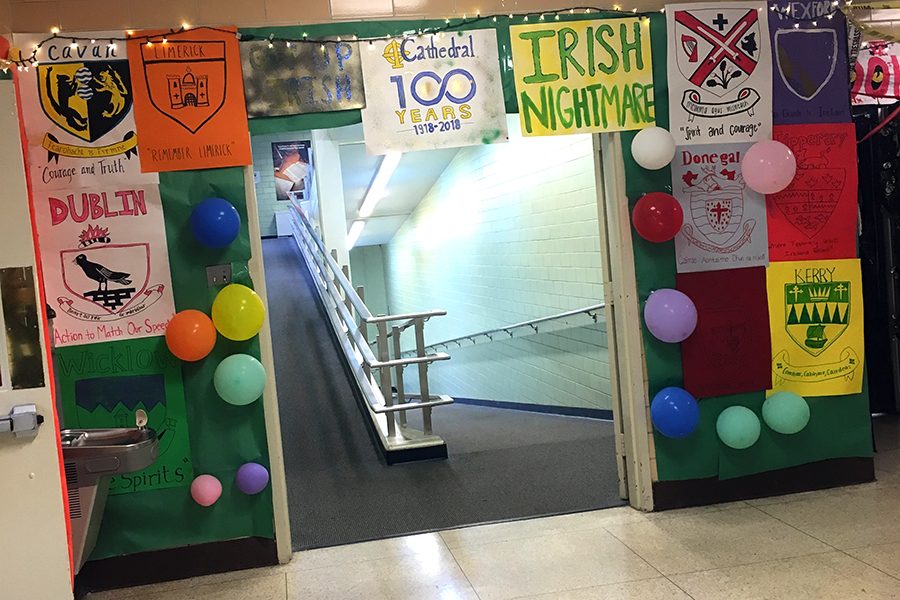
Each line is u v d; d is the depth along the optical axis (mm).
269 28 3281
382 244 12438
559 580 2957
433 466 4680
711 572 2932
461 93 3422
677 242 3580
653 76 3547
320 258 7285
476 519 3703
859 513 3414
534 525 3562
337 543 3518
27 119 3080
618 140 3541
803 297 3688
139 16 3182
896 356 5023
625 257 3568
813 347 3709
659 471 3641
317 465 4770
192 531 3291
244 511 3322
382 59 3371
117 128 3150
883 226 4902
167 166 3188
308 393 5777
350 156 7602
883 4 3791
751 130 3613
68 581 2521
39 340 2475
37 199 3100
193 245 3232
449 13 3432
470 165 7547
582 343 5617
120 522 3230
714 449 3664
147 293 3201
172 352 3166
